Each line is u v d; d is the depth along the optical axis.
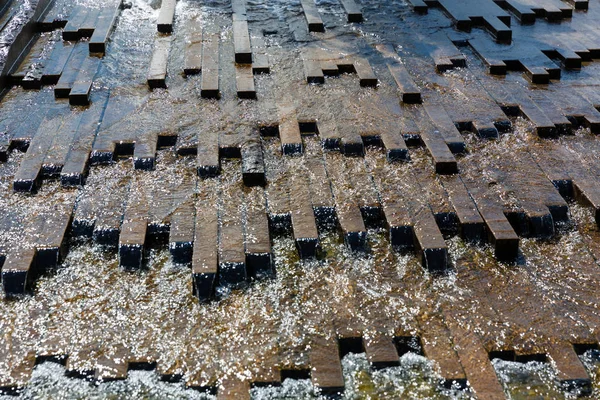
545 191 3.43
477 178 3.52
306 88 4.18
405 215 3.27
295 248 3.19
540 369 2.73
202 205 3.32
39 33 4.71
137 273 3.07
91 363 2.70
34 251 3.06
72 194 3.40
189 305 2.93
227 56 4.46
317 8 5.12
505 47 4.64
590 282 3.04
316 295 2.97
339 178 3.50
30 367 2.69
